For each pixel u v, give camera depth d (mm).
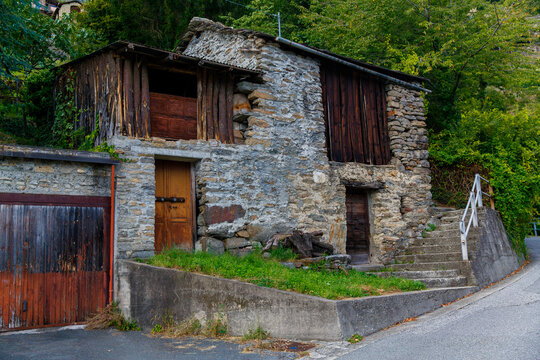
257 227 9852
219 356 5668
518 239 13133
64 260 7969
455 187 13992
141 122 9031
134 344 6609
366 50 16688
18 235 7621
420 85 13719
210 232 9258
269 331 6398
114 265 8336
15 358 5941
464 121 15484
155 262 7945
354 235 11719
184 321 7207
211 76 10078
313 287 6816
